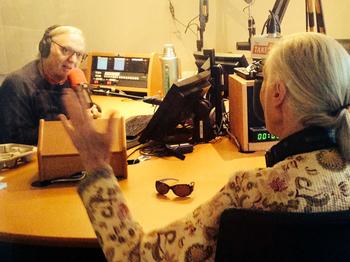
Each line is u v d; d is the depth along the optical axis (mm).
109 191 1112
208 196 1537
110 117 1205
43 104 2295
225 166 1831
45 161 1638
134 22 3693
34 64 2375
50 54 2303
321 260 876
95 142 1135
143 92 3145
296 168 962
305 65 964
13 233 1308
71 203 1494
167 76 2756
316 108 963
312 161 963
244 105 1943
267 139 1970
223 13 3834
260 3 3744
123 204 1119
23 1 2928
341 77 960
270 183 968
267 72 1040
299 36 1014
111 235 1102
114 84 3215
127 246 1093
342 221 853
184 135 2119
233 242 911
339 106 965
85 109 1167
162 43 3797
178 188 1524
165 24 3768
